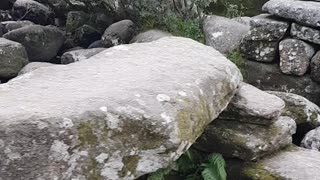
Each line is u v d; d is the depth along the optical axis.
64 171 2.62
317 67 6.18
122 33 7.80
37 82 3.39
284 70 6.37
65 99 2.95
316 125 5.50
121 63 3.92
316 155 4.30
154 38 6.94
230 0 8.16
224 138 4.12
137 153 2.94
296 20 6.24
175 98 3.25
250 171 4.07
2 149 2.47
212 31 7.10
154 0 7.54
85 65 3.89
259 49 6.53
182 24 7.34
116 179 2.88
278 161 4.13
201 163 4.09
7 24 9.76
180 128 3.10
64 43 9.10
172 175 3.99
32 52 8.21
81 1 9.00
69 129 2.64
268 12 6.52
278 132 4.31
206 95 3.58
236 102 4.22
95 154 2.76
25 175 2.52
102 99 2.97
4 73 6.92
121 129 2.86
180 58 4.08
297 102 5.56
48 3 11.18
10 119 2.54
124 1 7.91
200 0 7.33
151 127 2.95
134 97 3.09
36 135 2.54
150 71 3.69
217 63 4.05
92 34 9.40
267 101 4.31
